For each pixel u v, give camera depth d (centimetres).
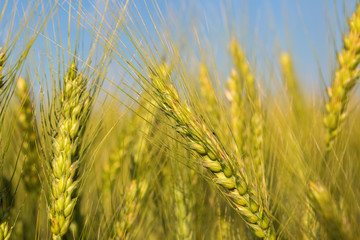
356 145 42
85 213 39
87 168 37
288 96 42
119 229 38
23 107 38
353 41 40
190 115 34
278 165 39
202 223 41
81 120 36
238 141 39
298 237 37
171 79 35
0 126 35
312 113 42
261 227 34
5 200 36
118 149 41
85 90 37
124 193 40
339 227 36
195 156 34
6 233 35
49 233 37
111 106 38
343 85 40
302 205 38
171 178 41
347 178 39
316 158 40
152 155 41
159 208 41
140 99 39
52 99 36
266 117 42
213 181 35
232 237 40
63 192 35
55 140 35
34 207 38
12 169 39
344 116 41
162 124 38
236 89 42
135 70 34
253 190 34
